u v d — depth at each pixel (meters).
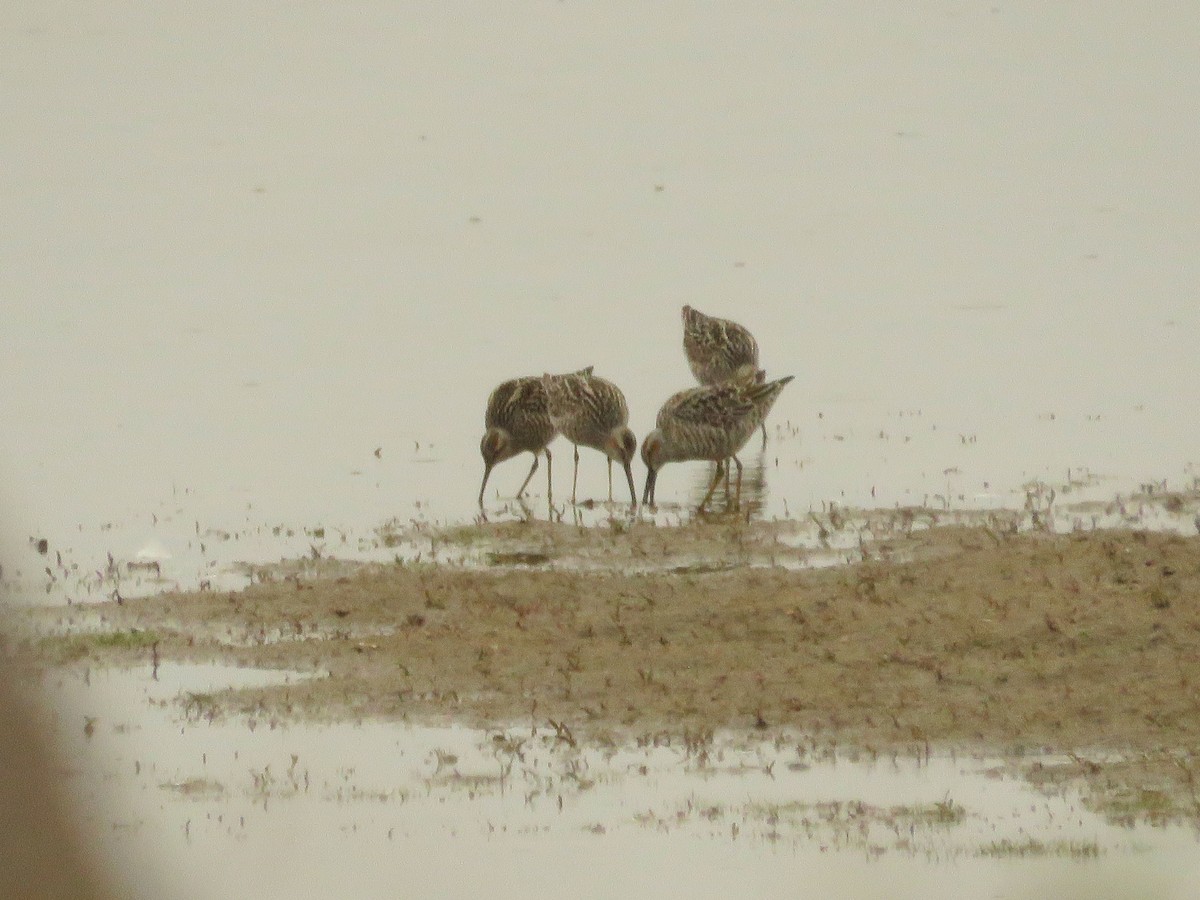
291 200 56.19
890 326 41.97
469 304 44.38
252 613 25.59
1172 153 60.50
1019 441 33.91
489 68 78.12
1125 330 41.19
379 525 30.11
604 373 38.81
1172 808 19.83
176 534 29.75
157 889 18.73
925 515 29.27
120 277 47.22
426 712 22.56
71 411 36.91
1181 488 30.52
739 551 27.70
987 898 18.12
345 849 19.59
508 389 32.81
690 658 23.45
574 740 21.75
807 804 20.30
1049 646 23.05
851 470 32.44
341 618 25.42
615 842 19.78
